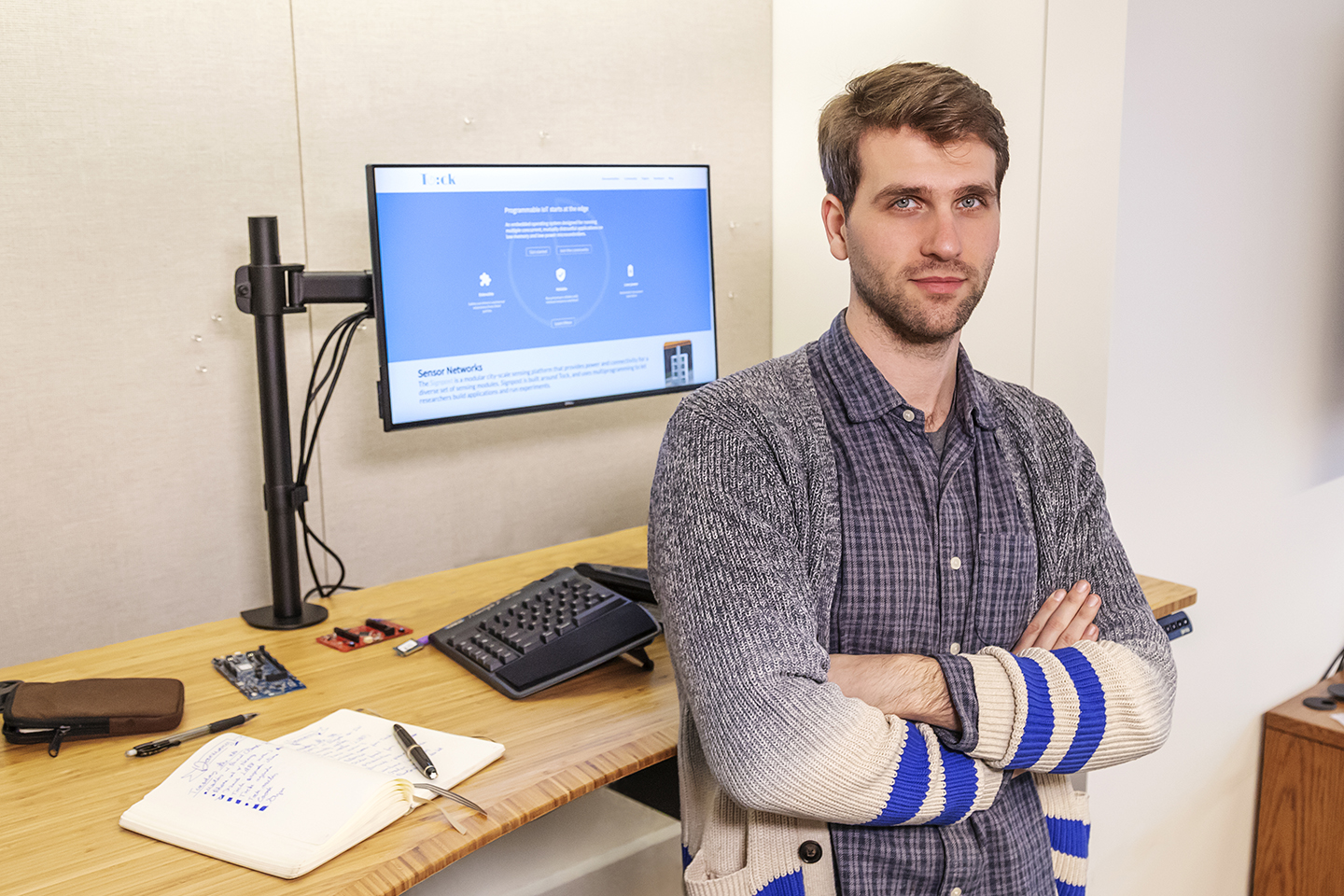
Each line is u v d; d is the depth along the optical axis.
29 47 1.56
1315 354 2.24
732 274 2.37
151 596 1.78
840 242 1.11
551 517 2.22
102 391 1.69
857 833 0.99
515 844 1.41
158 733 1.17
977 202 1.03
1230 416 2.02
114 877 0.90
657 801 1.47
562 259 1.72
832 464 1.04
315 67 1.81
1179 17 1.71
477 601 1.58
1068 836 1.11
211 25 1.70
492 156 2.01
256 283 1.48
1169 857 2.11
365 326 1.93
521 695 1.24
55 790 1.05
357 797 0.97
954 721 0.97
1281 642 2.30
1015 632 1.10
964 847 1.00
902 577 1.03
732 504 0.99
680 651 0.97
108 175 1.65
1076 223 1.74
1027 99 1.80
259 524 1.88
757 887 0.99
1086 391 1.75
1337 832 2.14
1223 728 2.17
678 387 1.89
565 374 1.76
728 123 2.31
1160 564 1.92
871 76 1.05
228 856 0.92
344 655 1.40
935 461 1.07
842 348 1.08
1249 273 1.99
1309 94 2.05
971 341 1.95
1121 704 1.01
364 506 1.97
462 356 1.65
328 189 1.85
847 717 0.92
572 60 2.07
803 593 0.99
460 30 1.94
